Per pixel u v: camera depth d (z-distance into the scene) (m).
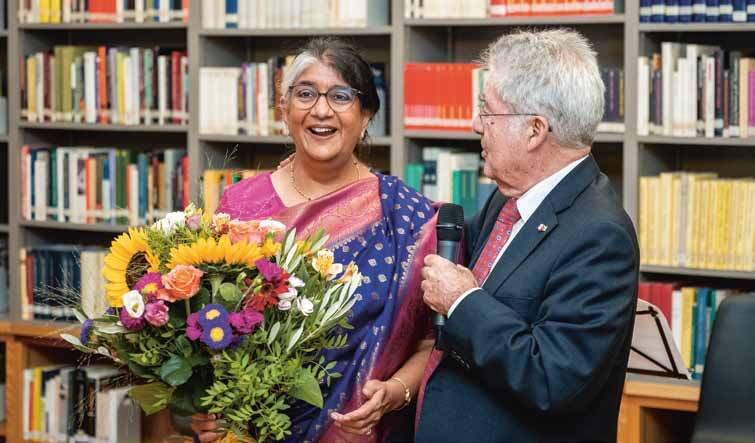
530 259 2.09
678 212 3.72
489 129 2.12
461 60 4.43
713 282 3.95
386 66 4.55
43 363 4.84
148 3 4.48
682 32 4.04
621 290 2.00
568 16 3.83
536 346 1.99
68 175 4.70
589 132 2.10
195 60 4.40
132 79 4.55
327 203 2.56
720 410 2.93
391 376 2.49
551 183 2.12
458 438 2.10
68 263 4.69
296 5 4.22
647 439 3.77
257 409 2.13
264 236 2.15
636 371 2.69
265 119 4.29
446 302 2.07
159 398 2.16
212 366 2.11
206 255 2.06
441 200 4.05
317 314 2.13
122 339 2.10
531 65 2.07
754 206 3.61
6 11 4.88
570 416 2.08
